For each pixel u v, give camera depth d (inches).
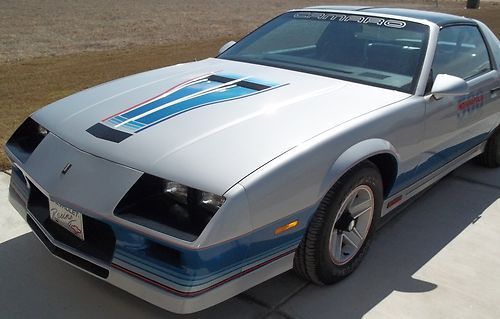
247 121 106.2
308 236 106.4
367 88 131.2
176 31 562.9
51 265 121.3
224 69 141.3
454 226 152.4
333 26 156.1
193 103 113.6
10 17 619.2
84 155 100.0
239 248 90.6
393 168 125.2
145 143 98.2
